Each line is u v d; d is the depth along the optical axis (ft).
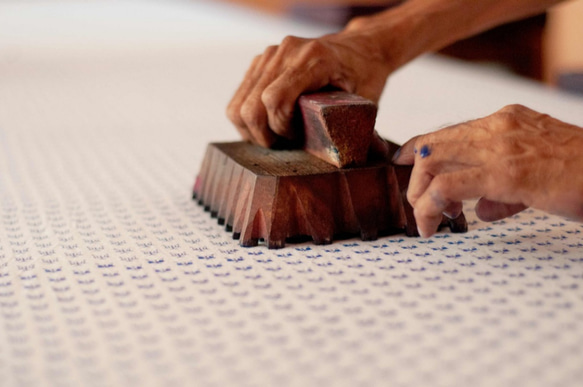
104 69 7.82
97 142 4.42
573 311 1.80
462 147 2.14
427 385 1.47
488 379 1.49
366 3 10.70
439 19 3.43
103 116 5.32
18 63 8.25
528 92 5.65
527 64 9.75
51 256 2.39
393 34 3.25
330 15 10.51
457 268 2.16
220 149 2.90
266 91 2.67
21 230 2.71
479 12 3.53
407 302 1.91
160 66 8.00
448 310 1.84
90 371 1.58
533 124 2.14
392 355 1.61
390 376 1.52
